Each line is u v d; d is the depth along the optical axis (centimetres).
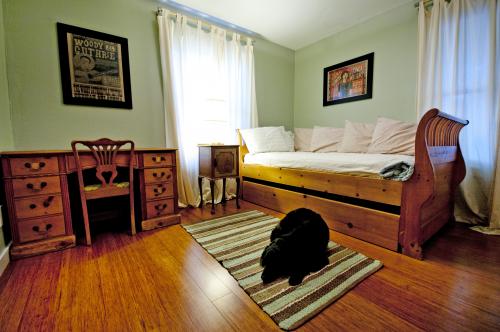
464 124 192
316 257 133
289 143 315
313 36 328
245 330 90
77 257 151
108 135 225
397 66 258
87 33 209
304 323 93
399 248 152
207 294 112
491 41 193
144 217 199
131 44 233
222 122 293
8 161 145
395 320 94
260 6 253
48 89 196
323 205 199
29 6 185
